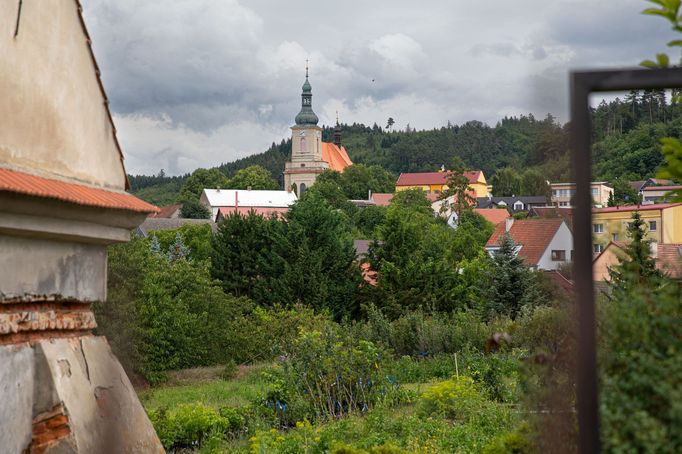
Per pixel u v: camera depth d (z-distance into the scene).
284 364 16.06
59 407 7.27
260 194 162.75
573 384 4.45
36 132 7.57
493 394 15.01
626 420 3.90
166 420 13.33
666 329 4.08
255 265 44.03
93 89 8.70
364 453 8.98
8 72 7.12
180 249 61.56
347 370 15.97
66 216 7.55
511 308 25.47
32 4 7.50
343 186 179.12
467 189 114.62
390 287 40.41
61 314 7.97
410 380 20.80
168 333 24.97
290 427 14.75
